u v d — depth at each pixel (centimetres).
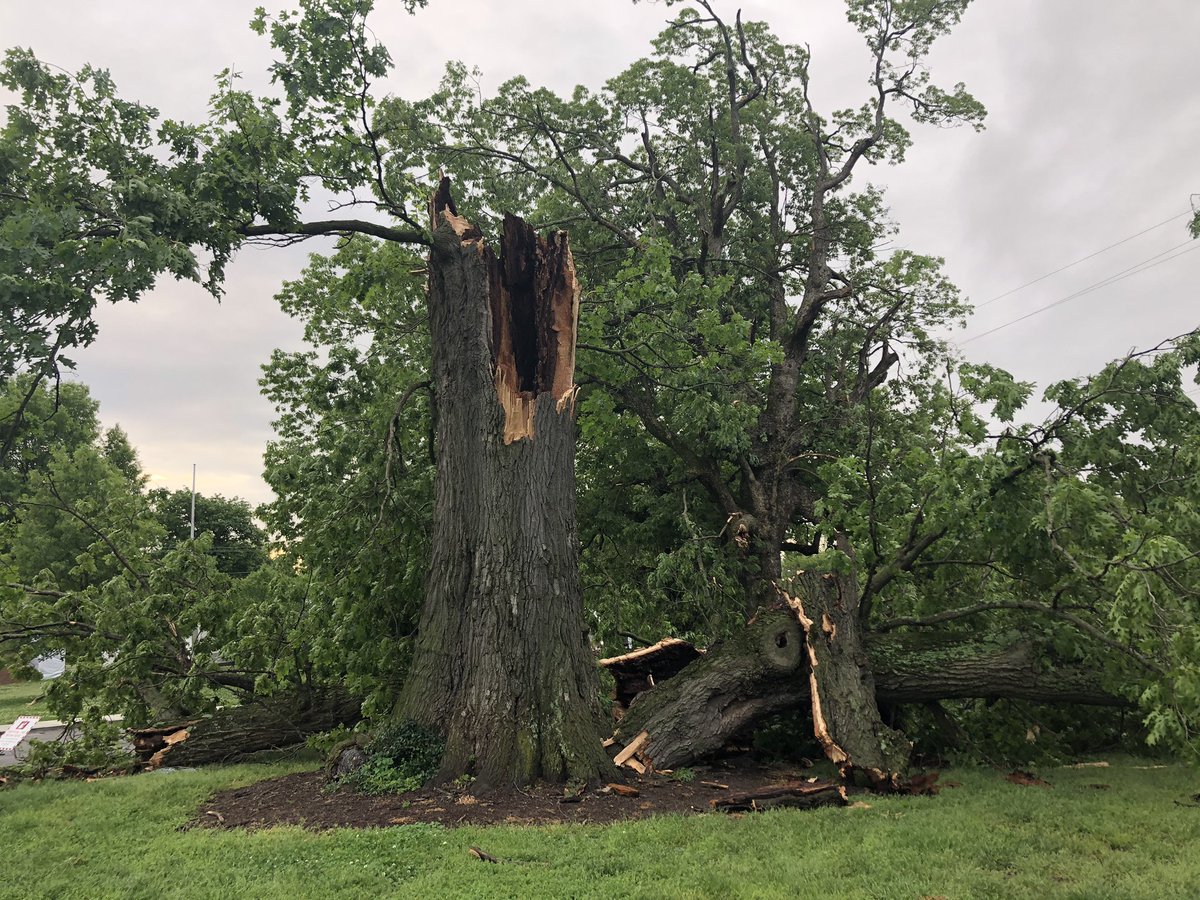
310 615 888
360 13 811
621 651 1172
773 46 1634
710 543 1259
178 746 920
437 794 617
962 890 398
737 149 1552
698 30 1609
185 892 425
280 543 1141
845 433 1388
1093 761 824
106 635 1020
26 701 1942
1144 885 401
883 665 795
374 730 701
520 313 780
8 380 596
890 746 705
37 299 566
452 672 689
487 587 697
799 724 849
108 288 612
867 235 1672
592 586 1266
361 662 834
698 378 1166
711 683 769
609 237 1574
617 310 1172
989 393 745
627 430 1351
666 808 607
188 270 665
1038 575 794
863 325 1551
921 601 927
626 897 400
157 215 700
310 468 1020
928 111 1630
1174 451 821
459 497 736
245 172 790
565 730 662
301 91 817
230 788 728
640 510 1409
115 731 988
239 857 489
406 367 1195
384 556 863
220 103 812
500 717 657
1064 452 832
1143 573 609
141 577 1150
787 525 1369
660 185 1655
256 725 948
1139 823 534
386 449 882
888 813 582
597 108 1574
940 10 1537
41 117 736
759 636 795
